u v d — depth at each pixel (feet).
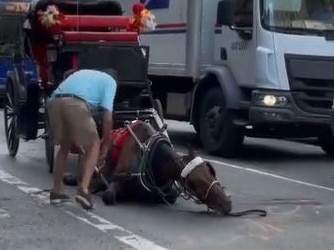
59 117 31.48
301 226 29.58
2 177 39.24
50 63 41.06
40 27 41.32
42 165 43.29
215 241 27.14
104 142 31.63
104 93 31.40
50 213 31.09
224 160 47.11
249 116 45.24
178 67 51.65
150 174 31.96
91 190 34.73
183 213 31.53
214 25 49.73
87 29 40.96
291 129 46.57
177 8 51.78
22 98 43.01
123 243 26.58
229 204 30.96
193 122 50.70
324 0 45.83
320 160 48.11
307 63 44.98
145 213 31.45
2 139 54.24
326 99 45.27
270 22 44.78
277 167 44.75
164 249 25.88
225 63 48.08
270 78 44.65
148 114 36.86
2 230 28.27
